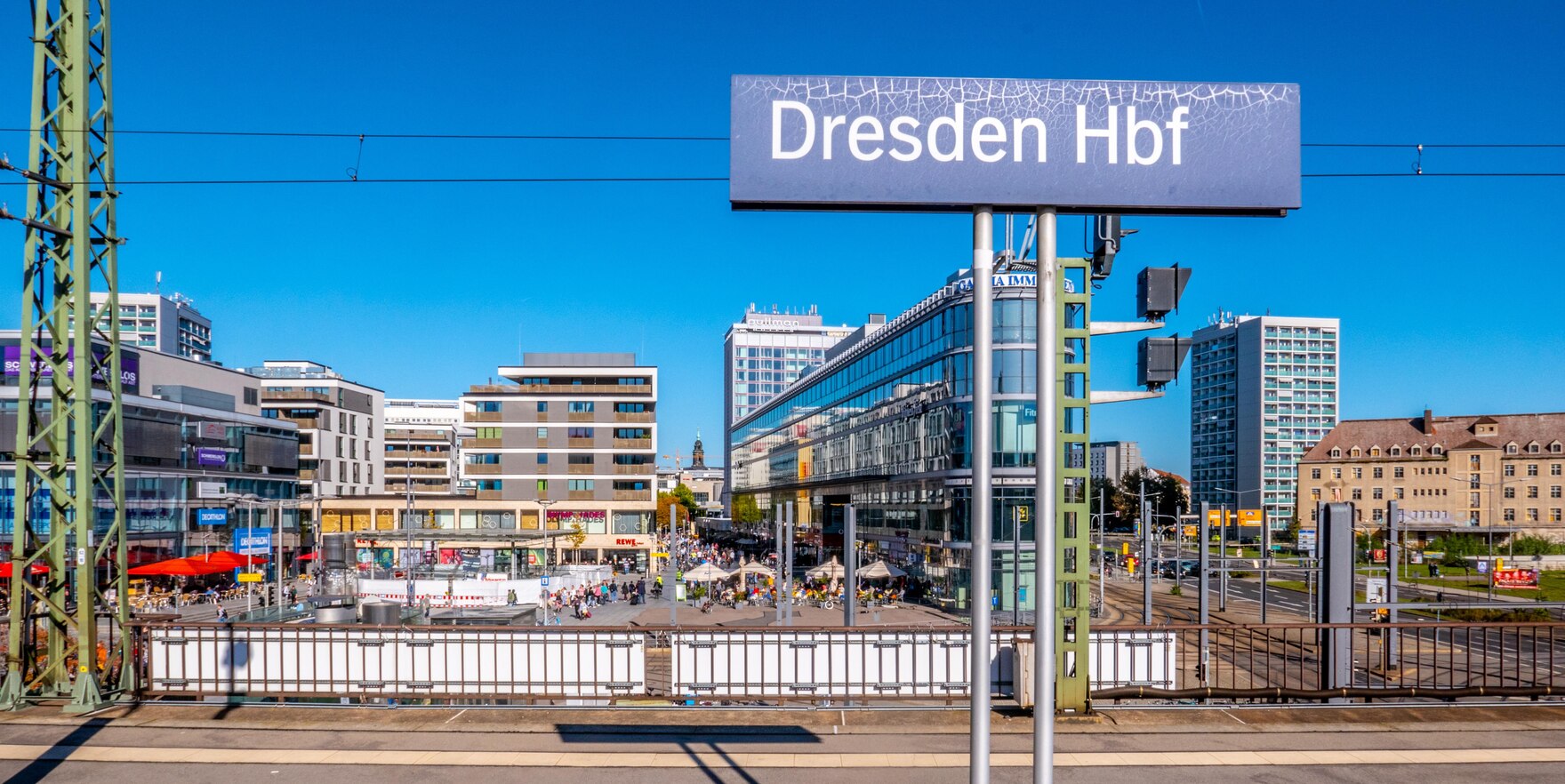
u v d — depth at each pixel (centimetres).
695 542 9300
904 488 5209
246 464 6009
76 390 1078
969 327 4312
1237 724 1016
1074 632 1077
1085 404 1051
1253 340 15450
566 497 7125
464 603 3478
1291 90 552
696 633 1112
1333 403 15312
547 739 966
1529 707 1085
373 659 1116
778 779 855
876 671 1101
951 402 4422
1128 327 1035
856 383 6300
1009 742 953
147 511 5009
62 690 1102
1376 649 2653
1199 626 1132
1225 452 16100
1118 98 539
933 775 862
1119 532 13688
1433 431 10150
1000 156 528
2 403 4588
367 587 3503
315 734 978
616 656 1111
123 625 1112
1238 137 544
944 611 4350
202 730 993
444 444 10625
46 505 4503
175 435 5303
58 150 1077
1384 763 898
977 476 502
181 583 4725
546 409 7194
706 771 876
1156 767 886
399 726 1004
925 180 526
